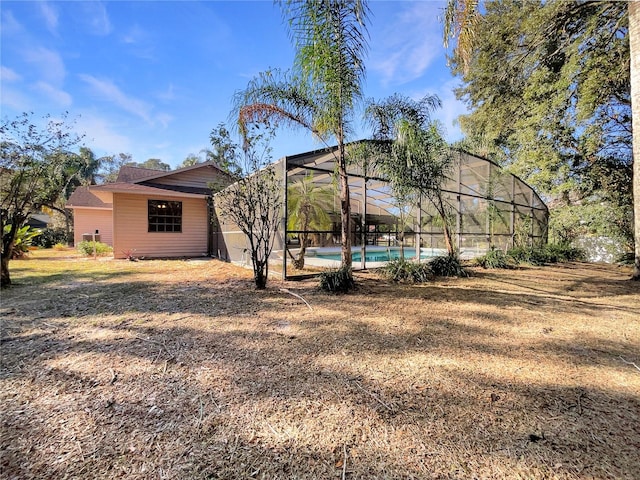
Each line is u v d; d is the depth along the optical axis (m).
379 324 3.53
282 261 6.45
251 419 1.79
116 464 1.45
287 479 1.37
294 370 2.39
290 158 6.19
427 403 1.97
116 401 1.96
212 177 12.72
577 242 11.54
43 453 1.51
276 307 4.20
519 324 3.58
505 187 10.77
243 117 5.48
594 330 3.40
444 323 3.59
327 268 7.62
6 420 1.76
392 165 6.57
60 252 13.23
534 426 1.74
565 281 6.53
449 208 8.95
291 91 5.61
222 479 1.37
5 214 5.70
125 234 10.52
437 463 1.47
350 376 2.31
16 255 10.34
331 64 5.05
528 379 2.29
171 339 3.00
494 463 1.47
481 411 1.89
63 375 2.28
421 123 6.58
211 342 2.93
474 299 4.78
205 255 11.93
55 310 3.99
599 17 8.33
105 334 3.13
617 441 1.63
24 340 2.96
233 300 4.57
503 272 7.76
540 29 9.20
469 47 5.51
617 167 10.10
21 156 5.51
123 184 10.88
